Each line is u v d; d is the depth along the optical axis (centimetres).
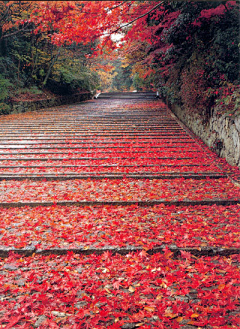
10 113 1427
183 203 509
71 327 230
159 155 821
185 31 791
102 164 754
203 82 834
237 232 390
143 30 803
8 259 342
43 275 307
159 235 383
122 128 1138
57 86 2050
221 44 743
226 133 745
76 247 357
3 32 1330
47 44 1659
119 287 284
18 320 239
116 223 427
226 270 305
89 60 2120
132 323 236
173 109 1516
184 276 297
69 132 1086
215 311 243
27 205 518
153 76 1631
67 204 519
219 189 569
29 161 792
